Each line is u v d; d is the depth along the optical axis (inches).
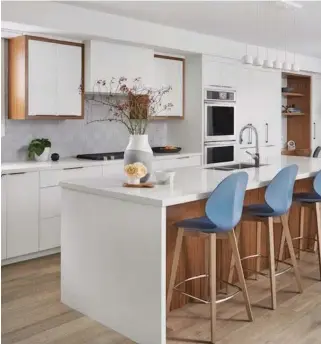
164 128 262.5
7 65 190.2
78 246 125.8
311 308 129.9
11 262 174.4
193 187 119.6
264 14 193.6
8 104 191.9
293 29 226.5
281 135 335.6
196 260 133.9
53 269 166.6
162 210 103.0
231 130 266.1
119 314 115.5
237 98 268.7
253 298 137.3
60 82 193.8
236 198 111.9
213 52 246.4
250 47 271.7
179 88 247.6
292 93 324.2
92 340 110.9
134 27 202.5
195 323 119.6
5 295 139.6
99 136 229.0
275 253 171.2
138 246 109.2
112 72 207.2
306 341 109.3
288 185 132.6
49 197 182.4
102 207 117.3
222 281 130.7
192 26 218.5
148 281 107.5
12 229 171.3
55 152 211.6
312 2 174.9
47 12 171.0
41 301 134.9
